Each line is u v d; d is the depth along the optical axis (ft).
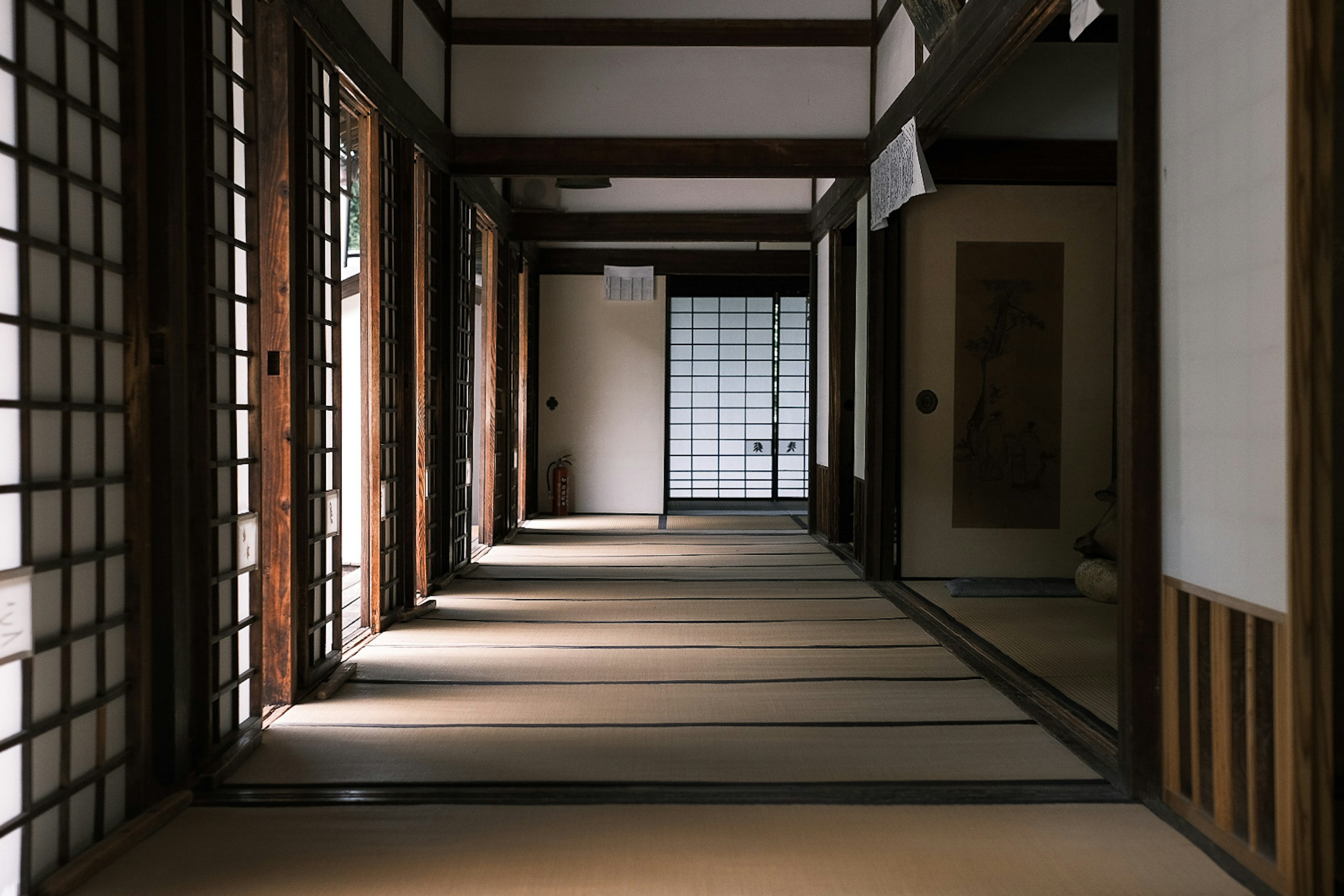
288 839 7.72
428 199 18.99
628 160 19.98
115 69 7.89
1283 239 6.79
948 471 20.84
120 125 7.93
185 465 8.61
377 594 15.28
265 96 11.18
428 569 18.83
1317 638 6.68
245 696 10.57
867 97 20.07
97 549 7.54
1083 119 19.62
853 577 21.07
